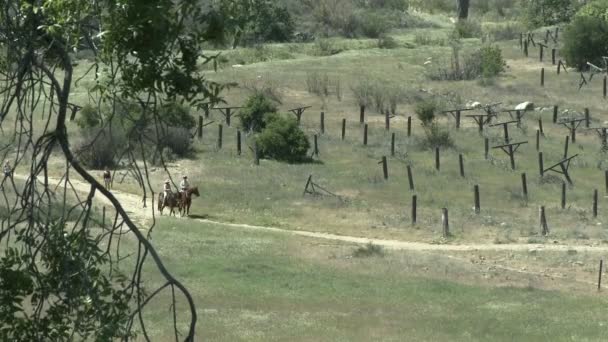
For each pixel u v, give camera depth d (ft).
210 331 116.67
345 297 143.84
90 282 36.55
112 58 33.83
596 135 283.38
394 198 225.76
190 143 257.14
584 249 189.98
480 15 512.22
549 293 156.46
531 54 372.38
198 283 145.69
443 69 343.46
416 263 173.78
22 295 37.04
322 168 248.11
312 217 211.20
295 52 378.12
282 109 298.35
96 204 189.57
